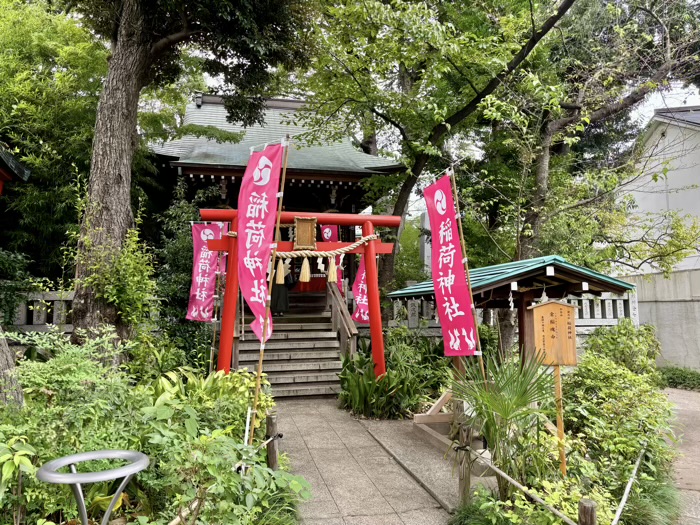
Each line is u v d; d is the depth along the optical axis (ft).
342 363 28.76
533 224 29.43
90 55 34.06
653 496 12.60
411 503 13.11
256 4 26.32
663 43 28.89
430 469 15.39
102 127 24.23
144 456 7.68
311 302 41.60
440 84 33.40
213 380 15.85
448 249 14.49
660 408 14.90
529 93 28.53
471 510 11.50
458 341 13.87
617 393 15.06
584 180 31.17
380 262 36.11
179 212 34.81
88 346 11.59
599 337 23.91
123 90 24.79
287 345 30.96
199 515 8.86
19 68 33.01
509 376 11.45
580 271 15.52
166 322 30.04
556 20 25.34
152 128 40.19
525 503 10.34
